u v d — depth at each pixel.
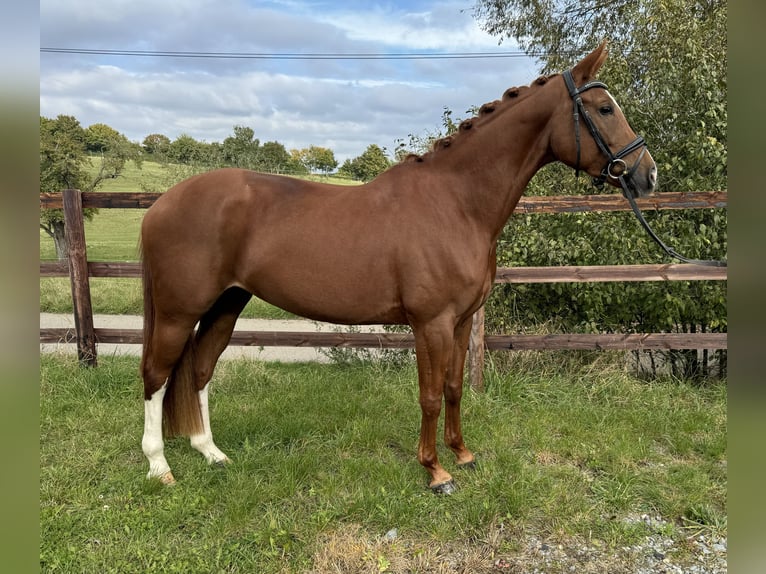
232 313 2.88
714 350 4.46
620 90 4.60
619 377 4.01
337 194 2.53
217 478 2.72
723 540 2.30
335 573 2.06
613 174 2.39
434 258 2.35
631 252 4.21
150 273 2.60
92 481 2.71
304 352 5.67
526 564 2.15
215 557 2.14
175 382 2.73
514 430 3.30
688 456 3.06
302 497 2.56
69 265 4.11
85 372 4.04
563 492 2.59
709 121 4.26
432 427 2.55
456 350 2.71
